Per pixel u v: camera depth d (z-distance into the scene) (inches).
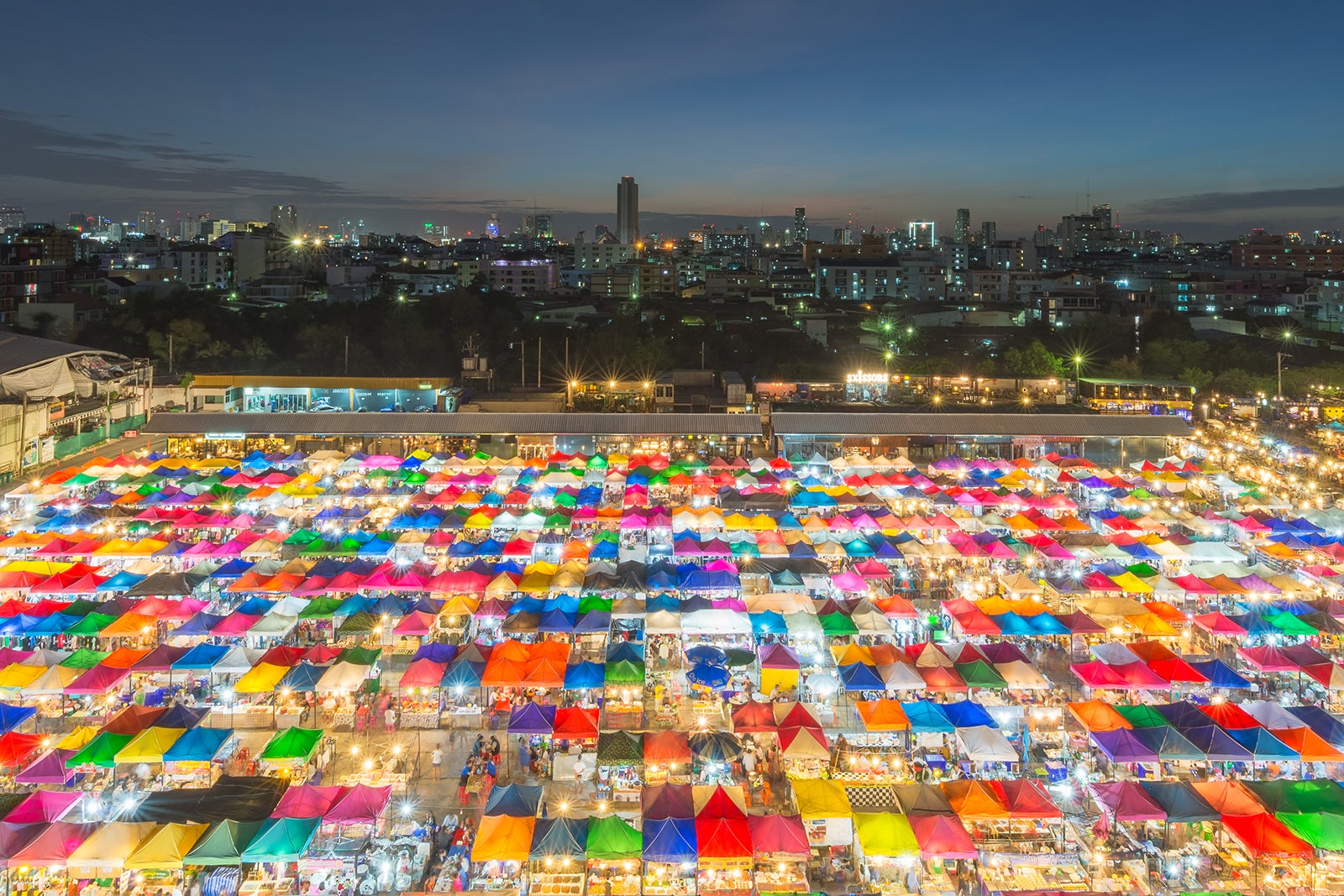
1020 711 1535.4
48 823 1162.0
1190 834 1237.1
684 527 2422.5
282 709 1583.4
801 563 2150.6
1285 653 1665.8
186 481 2829.7
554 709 1471.5
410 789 1397.6
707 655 1664.6
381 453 3341.5
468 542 2377.0
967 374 5064.0
